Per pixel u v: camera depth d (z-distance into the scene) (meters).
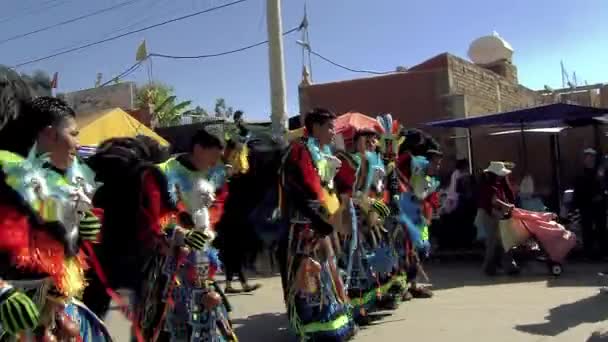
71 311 2.93
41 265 2.70
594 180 9.68
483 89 14.68
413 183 7.08
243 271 8.21
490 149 13.82
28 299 2.47
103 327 3.12
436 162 7.30
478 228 9.27
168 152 4.51
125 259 4.00
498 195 8.74
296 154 4.93
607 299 6.98
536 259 9.09
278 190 5.27
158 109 23.44
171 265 4.05
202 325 4.05
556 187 10.89
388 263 6.30
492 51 17.23
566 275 8.63
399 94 13.43
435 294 7.70
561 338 5.55
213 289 4.17
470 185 10.41
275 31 11.62
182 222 4.11
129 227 3.96
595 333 5.42
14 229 2.56
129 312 4.10
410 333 5.89
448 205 10.38
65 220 2.79
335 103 13.94
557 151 11.68
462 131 12.99
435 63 13.22
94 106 20.75
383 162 6.62
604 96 17.80
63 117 2.81
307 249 5.08
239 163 7.38
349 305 5.70
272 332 6.20
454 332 5.88
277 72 11.62
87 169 3.13
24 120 2.77
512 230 8.73
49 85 3.15
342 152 5.97
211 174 4.33
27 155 2.77
